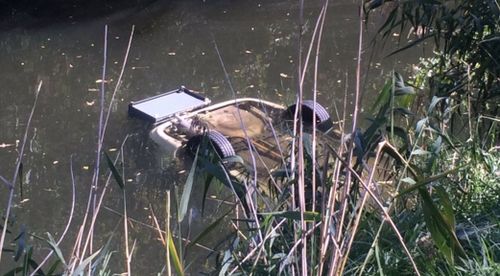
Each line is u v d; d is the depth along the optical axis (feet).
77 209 21.42
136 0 43.83
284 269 10.36
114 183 22.80
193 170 9.37
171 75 33.40
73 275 9.16
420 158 14.25
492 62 15.31
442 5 15.83
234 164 20.63
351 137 9.88
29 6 42.45
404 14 15.83
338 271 9.48
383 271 10.81
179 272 9.05
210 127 25.80
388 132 12.26
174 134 25.95
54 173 23.76
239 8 43.06
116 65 34.73
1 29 39.88
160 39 38.58
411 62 32.27
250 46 37.27
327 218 9.64
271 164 21.84
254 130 25.17
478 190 13.48
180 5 43.70
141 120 27.37
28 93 31.22
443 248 10.00
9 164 24.41
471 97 16.74
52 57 35.96
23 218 20.97
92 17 41.63
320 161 13.17
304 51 35.45
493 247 11.25
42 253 18.85
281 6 43.06
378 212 12.25
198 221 19.61
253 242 11.08
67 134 26.78
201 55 36.06
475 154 14.21
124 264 18.35
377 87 29.76
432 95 16.15
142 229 19.93
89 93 31.12
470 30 15.74
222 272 10.28
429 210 9.90
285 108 27.32
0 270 18.11
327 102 28.58
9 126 27.63
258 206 12.66
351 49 35.32
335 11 41.73
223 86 31.78
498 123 15.81
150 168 23.76
